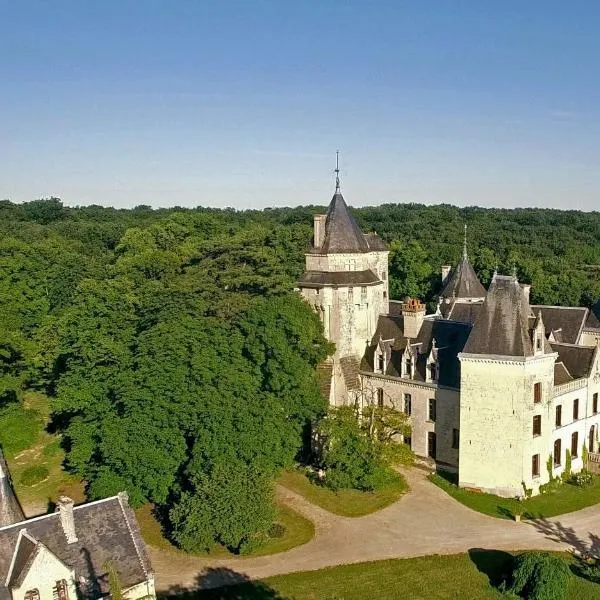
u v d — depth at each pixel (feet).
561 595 141.49
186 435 193.47
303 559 162.91
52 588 126.31
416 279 457.27
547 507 189.16
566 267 473.26
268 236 433.89
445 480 206.69
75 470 210.59
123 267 341.00
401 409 225.76
